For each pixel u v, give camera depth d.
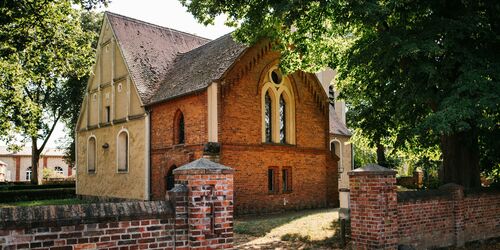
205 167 7.40
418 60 12.46
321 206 24.20
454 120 10.77
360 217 10.55
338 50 17.34
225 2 16.16
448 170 14.49
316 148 24.39
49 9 20.09
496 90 11.18
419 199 11.57
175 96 21.53
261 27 16.31
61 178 60.22
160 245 7.10
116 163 26.58
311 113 24.44
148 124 23.81
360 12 11.94
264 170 21.58
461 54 12.30
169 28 31.09
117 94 27.03
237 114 20.75
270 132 22.61
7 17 18.08
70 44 21.92
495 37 12.52
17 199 32.53
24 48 20.45
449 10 13.28
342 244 11.94
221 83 20.16
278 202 22.00
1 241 5.76
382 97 14.99
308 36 17.06
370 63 13.89
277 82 23.16
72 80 38.78
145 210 7.02
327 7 13.52
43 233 6.07
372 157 39.53
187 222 7.38
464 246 12.52
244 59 21.20
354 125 18.59
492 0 12.52
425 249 11.55
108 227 6.63
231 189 7.68
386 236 10.18
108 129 27.80
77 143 31.83
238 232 14.69
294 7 12.77
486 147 15.13
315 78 24.61
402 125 16.62
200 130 20.27
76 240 6.34
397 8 13.30
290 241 13.04
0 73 23.00
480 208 13.36
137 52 27.05
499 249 12.52
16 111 25.89
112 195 26.84
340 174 31.83
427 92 12.69
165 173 22.50
